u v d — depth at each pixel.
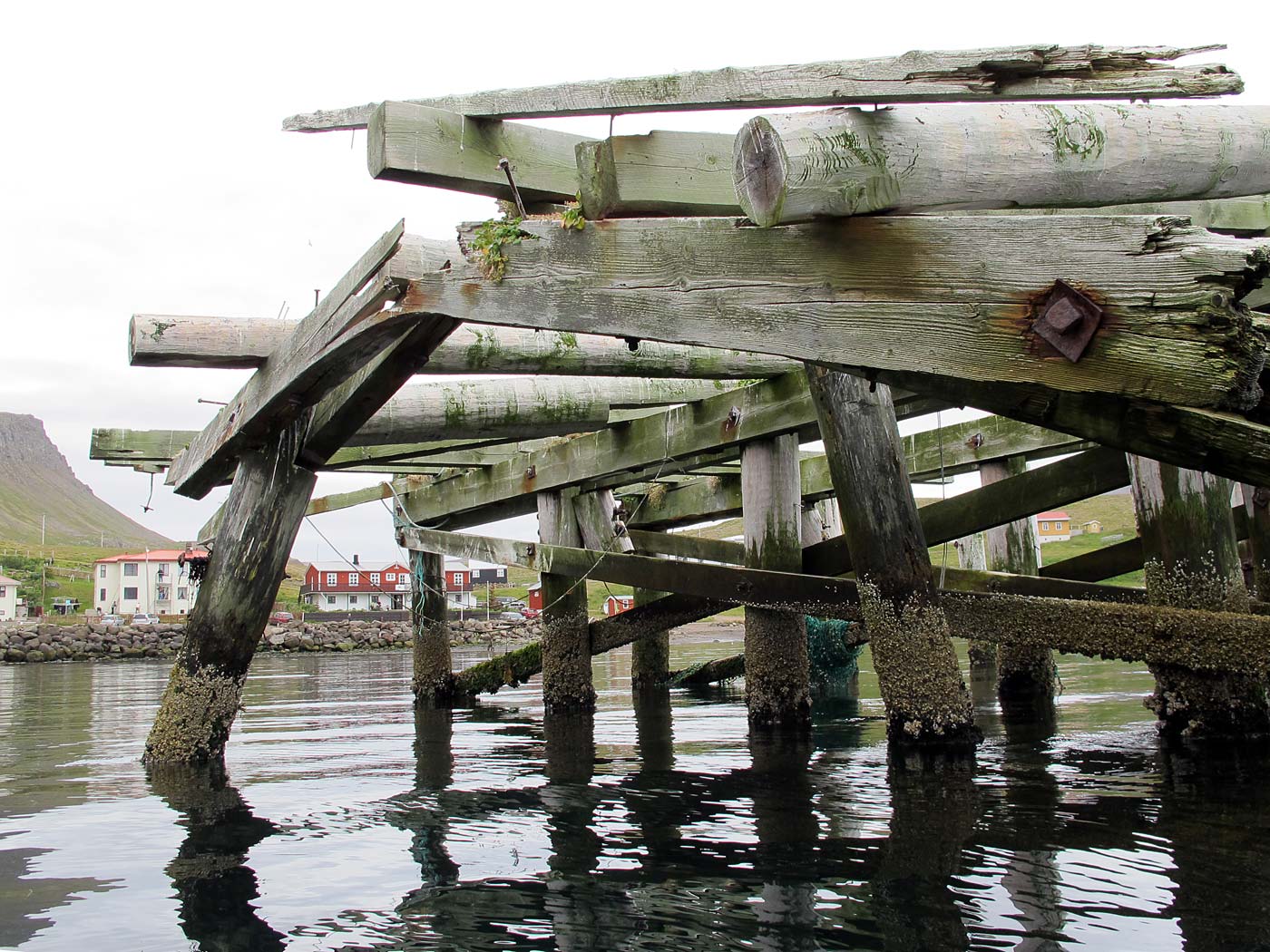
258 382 5.73
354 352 4.59
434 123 3.44
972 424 9.52
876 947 2.75
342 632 47.91
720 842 3.96
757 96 2.75
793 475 7.59
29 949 2.87
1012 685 9.33
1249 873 3.25
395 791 5.31
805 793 4.86
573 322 3.33
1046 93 2.51
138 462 8.52
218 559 6.26
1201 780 4.71
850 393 5.94
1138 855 3.50
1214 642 5.21
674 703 10.67
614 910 3.15
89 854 3.97
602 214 3.28
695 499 11.28
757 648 7.55
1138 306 2.26
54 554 125.56
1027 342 2.43
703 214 3.33
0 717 11.30
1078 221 2.37
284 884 3.51
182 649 6.38
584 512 10.55
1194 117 2.93
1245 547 8.34
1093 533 53.25
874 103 2.61
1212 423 2.24
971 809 4.33
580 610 9.74
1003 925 2.87
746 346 2.91
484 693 13.42
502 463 10.21
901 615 5.86
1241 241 2.16
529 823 4.43
